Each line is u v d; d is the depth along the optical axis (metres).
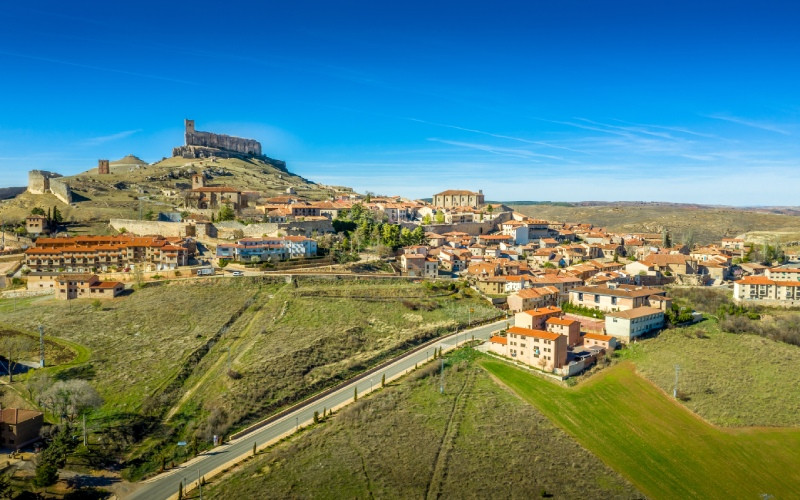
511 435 124.50
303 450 117.75
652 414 138.88
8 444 119.31
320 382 150.12
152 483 110.94
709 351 172.00
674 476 116.25
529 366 161.00
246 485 106.44
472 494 104.31
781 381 154.50
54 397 129.62
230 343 167.75
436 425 127.50
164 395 138.38
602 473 114.06
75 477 111.50
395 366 162.00
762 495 111.81
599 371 159.75
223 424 130.12
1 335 161.75
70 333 166.62
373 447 118.44
